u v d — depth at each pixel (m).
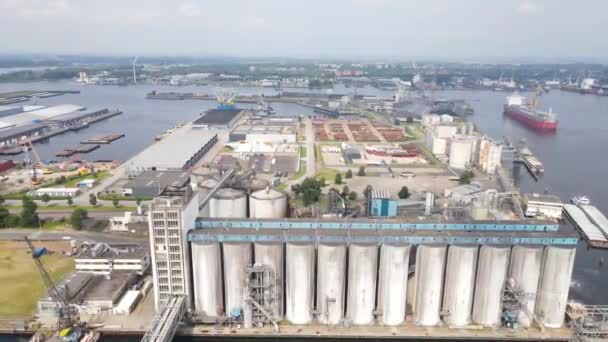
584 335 104.31
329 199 188.88
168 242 107.69
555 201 194.50
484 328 111.25
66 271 138.50
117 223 172.88
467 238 108.75
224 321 111.50
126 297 120.25
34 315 115.06
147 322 112.50
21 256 149.25
